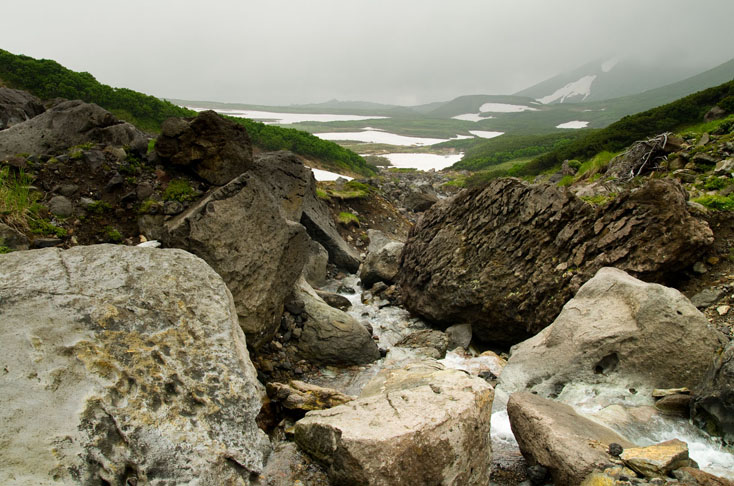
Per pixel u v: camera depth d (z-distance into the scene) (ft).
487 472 15.70
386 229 72.23
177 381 14.39
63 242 27.32
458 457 14.64
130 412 12.95
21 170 29.91
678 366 20.49
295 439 16.49
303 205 52.39
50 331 13.52
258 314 26.08
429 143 620.08
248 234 27.14
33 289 14.47
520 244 34.37
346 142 526.16
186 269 18.06
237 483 13.42
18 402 11.77
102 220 29.63
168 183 32.83
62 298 14.57
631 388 21.01
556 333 24.58
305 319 30.53
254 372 17.24
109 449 12.01
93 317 14.47
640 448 15.34
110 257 16.96
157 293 16.37
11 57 127.85
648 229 28.84
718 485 13.62
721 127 66.95
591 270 29.68
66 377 12.80
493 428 20.85
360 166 200.75
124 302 15.43
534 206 34.73
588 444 15.74
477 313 34.71
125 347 14.26
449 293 36.58
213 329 16.53
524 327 32.22
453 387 17.28
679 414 19.21
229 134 34.12
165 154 33.73
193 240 25.36
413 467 13.75
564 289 30.32
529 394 19.79
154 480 12.09
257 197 28.60
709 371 18.51
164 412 13.50
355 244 63.16
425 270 40.42
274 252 28.17
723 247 30.09
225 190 27.61
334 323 30.32
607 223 30.68
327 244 53.36
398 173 217.97
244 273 26.07
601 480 14.01
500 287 33.53
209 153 33.53
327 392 21.59
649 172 61.98
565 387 22.39
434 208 45.70
